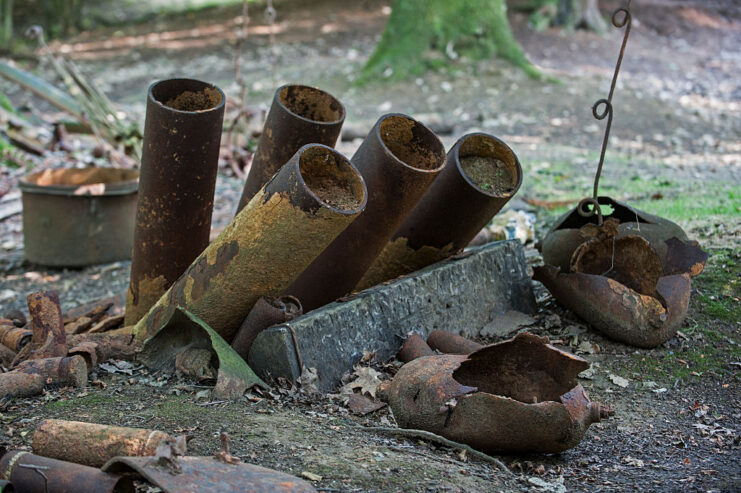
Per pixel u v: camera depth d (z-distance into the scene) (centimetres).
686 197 877
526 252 706
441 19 1683
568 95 1552
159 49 2200
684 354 515
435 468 343
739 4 2488
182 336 452
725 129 1355
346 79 1730
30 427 367
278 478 289
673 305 515
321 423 390
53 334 450
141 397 412
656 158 1162
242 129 1166
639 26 2233
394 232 476
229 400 407
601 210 548
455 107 1506
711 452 391
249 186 507
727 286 583
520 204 870
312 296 483
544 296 606
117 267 851
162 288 502
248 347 444
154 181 467
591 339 536
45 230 844
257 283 429
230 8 2572
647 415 442
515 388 398
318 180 411
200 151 458
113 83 1886
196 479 274
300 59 1969
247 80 1789
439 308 514
